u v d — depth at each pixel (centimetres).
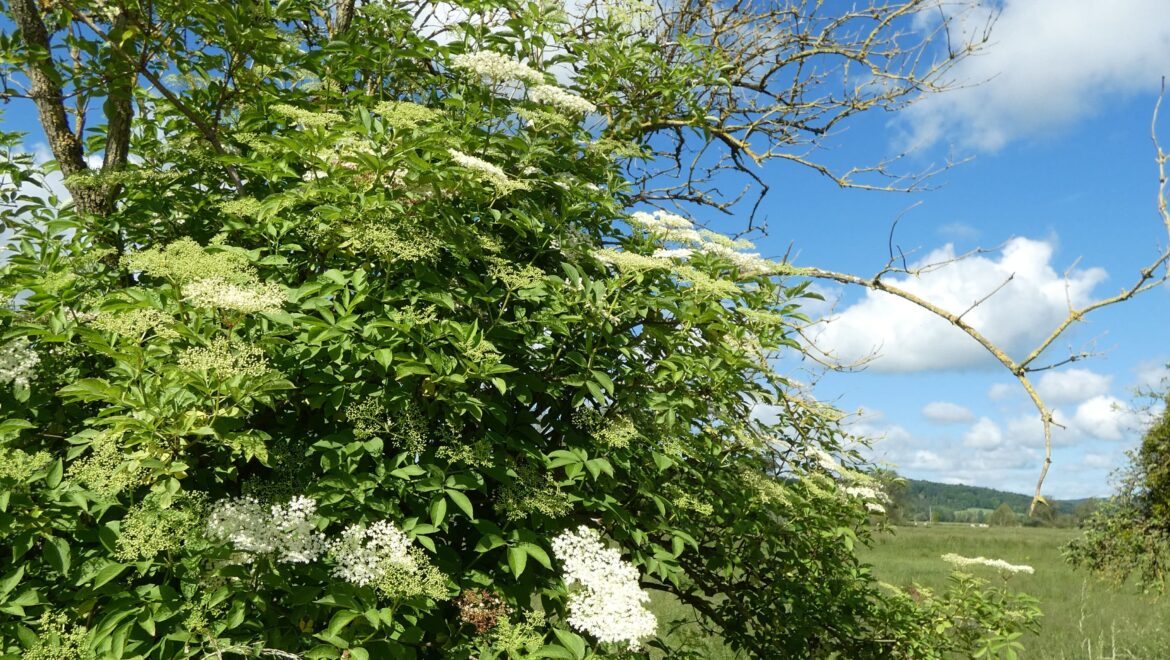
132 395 257
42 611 262
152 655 251
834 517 482
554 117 372
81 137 433
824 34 579
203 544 257
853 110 570
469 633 295
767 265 411
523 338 335
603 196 377
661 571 335
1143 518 1276
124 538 249
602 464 321
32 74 407
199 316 277
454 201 340
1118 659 762
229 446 288
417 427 292
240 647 244
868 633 475
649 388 380
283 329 284
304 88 378
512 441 317
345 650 260
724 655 624
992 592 503
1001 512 5294
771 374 421
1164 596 1231
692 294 366
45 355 316
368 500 287
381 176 318
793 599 439
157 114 399
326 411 292
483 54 358
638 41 462
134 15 353
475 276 332
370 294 313
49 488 264
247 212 301
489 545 292
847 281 490
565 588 305
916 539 2584
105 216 395
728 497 416
